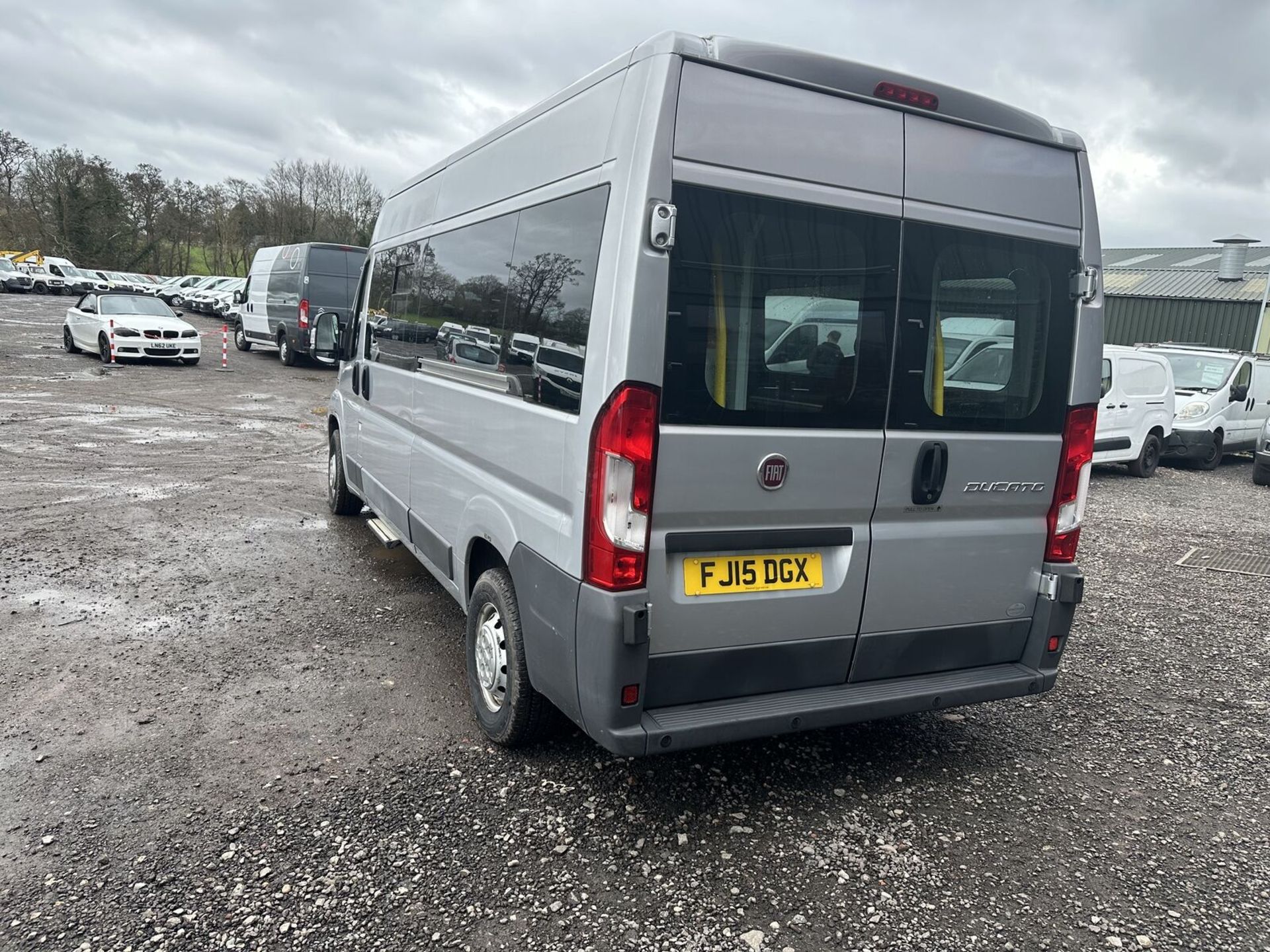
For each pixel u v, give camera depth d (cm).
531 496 316
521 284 333
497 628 349
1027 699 429
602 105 286
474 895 262
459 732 362
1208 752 380
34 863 266
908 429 304
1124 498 1043
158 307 1906
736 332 271
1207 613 582
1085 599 604
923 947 250
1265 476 1188
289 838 284
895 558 312
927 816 318
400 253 526
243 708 373
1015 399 325
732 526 282
